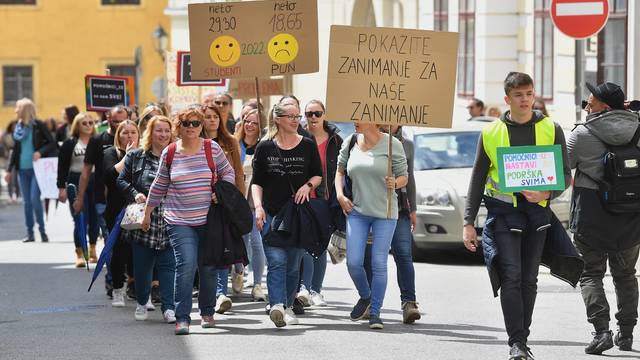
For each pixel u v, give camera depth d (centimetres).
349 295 3425
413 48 2828
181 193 2772
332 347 2575
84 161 3809
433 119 2839
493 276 2314
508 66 6781
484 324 2883
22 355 2544
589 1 3759
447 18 7369
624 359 2425
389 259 4347
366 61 2825
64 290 3681
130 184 3011
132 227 2925
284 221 2800
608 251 2469
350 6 9312
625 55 5288
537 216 2312
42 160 5309
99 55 14262
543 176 2295
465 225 2347
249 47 3341
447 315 3022
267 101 9625
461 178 4244
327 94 2827
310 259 3159
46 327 2936
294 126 2834
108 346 2638
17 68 14288
